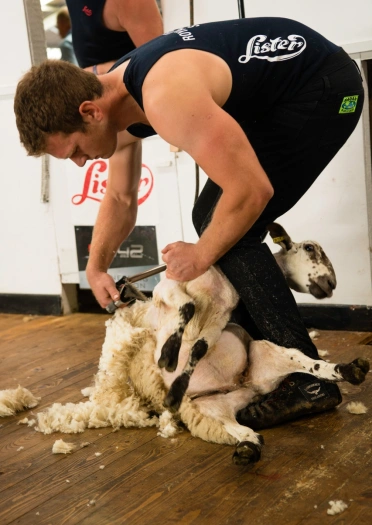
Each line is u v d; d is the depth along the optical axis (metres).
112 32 2.88
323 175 3.11
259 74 1.88
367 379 2.47
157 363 2.12
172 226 3.57
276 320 2.06
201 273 1.82
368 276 3.12
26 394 2.51
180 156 3.45
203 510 1.64
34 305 4.18
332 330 3.23
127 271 3.77
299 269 2.51
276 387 2.10
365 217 3.07
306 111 1.97
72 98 1.76
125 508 1.69
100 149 1.88
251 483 1.76
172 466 1.91
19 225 4.13
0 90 3.97
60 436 2.21
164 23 3.39
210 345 1.99
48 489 1.84
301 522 1.55
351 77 2.03
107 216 2.37
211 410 2.01
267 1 3.11
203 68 1.74
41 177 3.96
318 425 2.10
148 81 1.70
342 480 1.73
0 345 3.50
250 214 1.70
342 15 2.95
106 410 2.23
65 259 4.02
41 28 3.89
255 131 2.02
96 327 3.72
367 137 3.01
